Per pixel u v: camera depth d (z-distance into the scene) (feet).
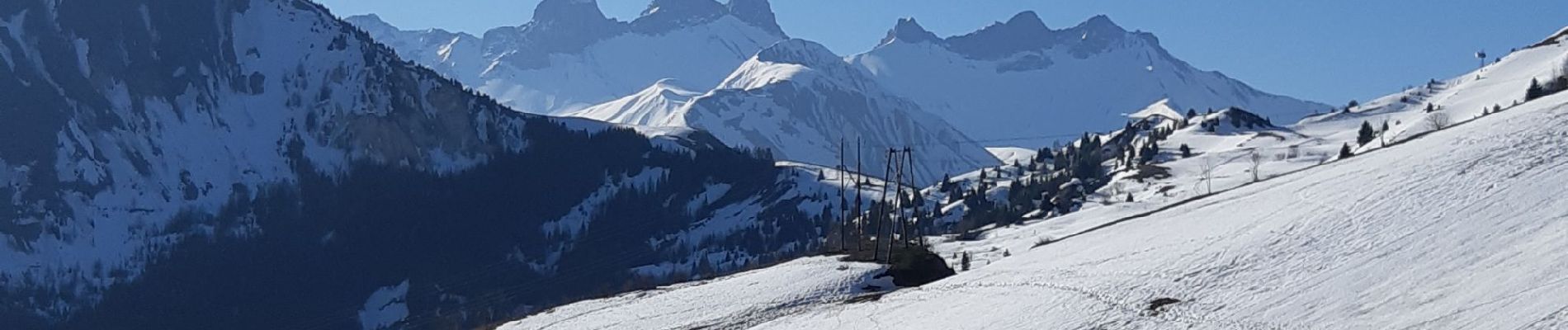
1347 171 407.03
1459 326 196.65
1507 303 199.62
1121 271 298.15
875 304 325.01
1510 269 216.74
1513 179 291.58
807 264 410.31
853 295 354.95
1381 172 364.99
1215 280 265.34
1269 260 271.90
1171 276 278.67
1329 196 337.72
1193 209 439.22
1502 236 240.94
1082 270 316.81
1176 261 295.07
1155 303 256.52
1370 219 287.07
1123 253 334.03
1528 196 268.41
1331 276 244.42
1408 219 277.03
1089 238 423.23
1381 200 304.91
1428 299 214.69
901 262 381.81
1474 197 281.33
